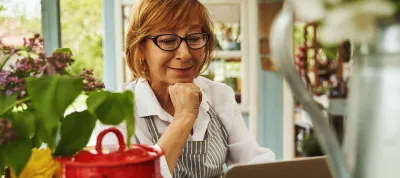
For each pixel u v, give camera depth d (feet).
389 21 1.46
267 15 10.36
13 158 2.56
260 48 10.62
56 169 2.84
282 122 11.00
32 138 2.82
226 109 5.25
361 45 1.56
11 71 2.75
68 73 2.89
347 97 1.76
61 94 2.35
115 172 2.26
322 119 1.62
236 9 10.71
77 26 20.88
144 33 4.42
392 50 1.51
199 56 4.53
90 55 21.07
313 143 10.55
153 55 4.47
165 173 3.69
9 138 2.47
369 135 1.59
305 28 10.06
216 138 4.92
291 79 1.57
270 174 3.28
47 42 10.18
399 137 1.50
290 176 3.33
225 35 10.82
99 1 20.86
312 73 9.83
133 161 2.27
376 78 1.57
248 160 5.06
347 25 1.44
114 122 2.48
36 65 2.72
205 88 5.26
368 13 1.42
